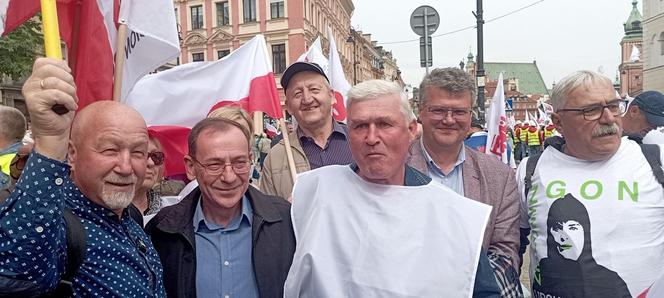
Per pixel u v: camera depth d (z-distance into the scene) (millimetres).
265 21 35562
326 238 2066
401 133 2006
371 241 1997
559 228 2516
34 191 1479
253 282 2238
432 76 2752
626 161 2535
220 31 36438
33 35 11328
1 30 2617
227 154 2160
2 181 2885
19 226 1466
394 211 2033
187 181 3877
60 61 1495
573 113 2492
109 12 2660
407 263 1956
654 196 2461
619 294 2379
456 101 2672
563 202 2543
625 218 2428
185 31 37469
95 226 1817
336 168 2230
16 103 18156
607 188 2490
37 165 1488
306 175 2277
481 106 10234
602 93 2434
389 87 2010
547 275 2547
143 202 2896
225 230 2287
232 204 2211
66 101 1473
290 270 2111
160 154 2840
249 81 3885
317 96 3547
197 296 2191
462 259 1963
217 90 3895
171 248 2236
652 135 3885
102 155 1794
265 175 3615
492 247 2637
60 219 1540
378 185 2086
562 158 2670
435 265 1956
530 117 20297
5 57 11078
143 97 3764
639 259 2391
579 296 2428
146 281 1910
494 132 6047
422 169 2832
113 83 2666
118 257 1825
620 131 2490
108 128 1801
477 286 1998
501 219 2682
